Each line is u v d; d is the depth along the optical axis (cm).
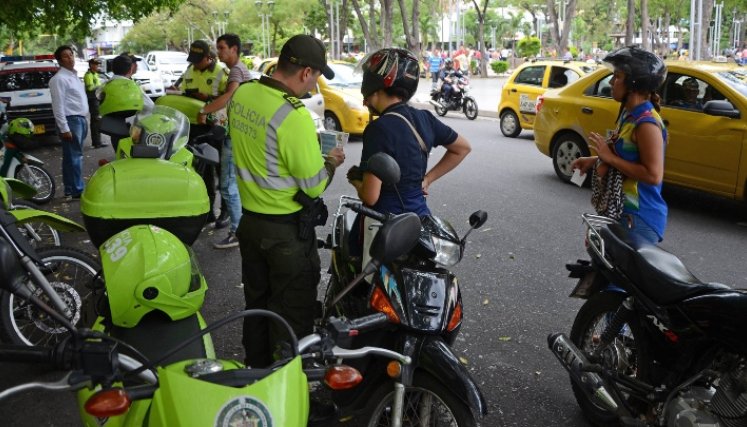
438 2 6406
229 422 210
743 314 309
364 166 389
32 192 573
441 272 356
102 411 205
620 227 396
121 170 441
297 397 226
